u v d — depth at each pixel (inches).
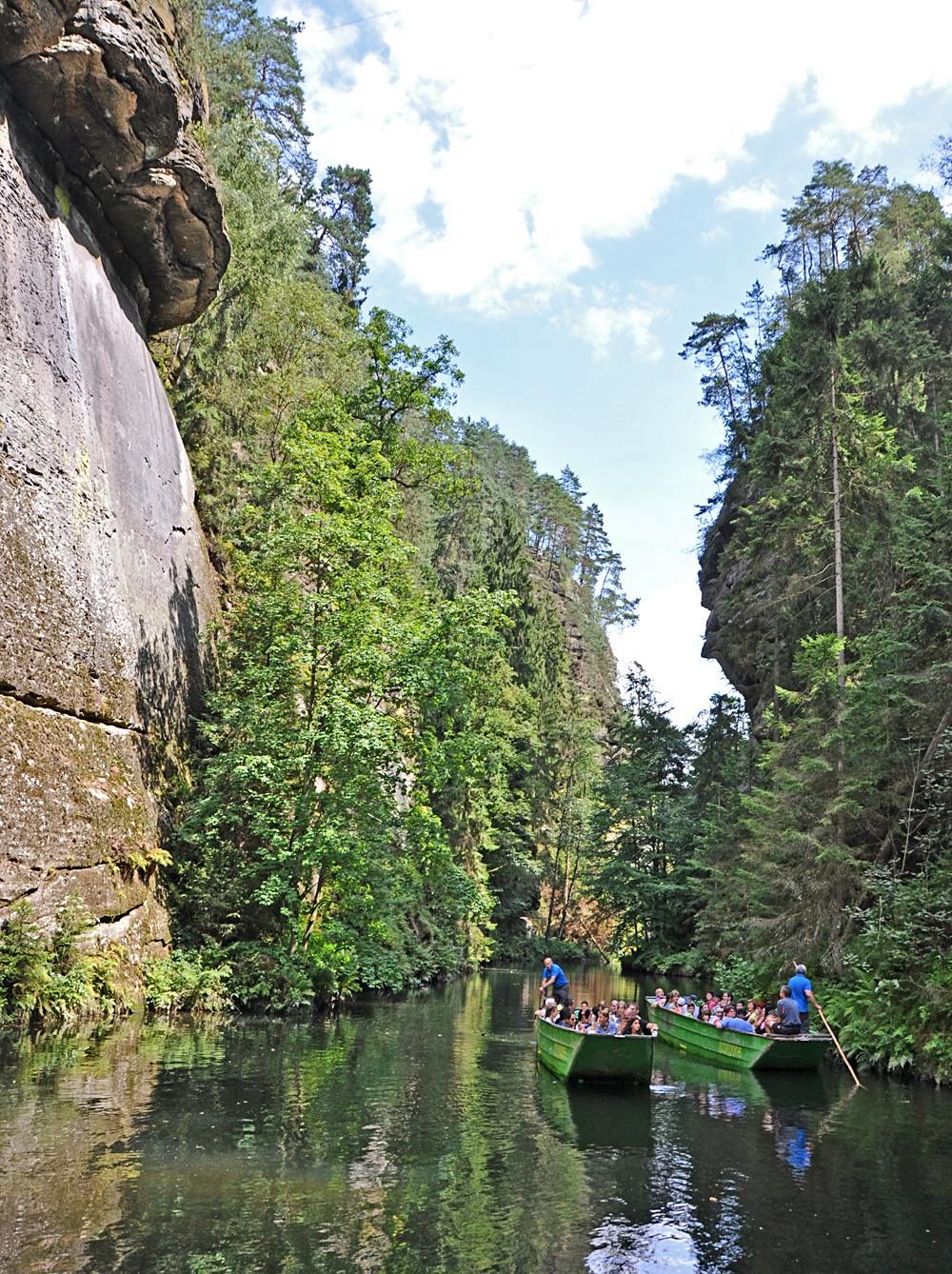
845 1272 251.4
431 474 1213.1
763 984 797.2
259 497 1042.7
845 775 711.1
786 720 1130.0
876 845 752.3
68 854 548.7
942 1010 550.6
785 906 764.6
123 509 725.9
